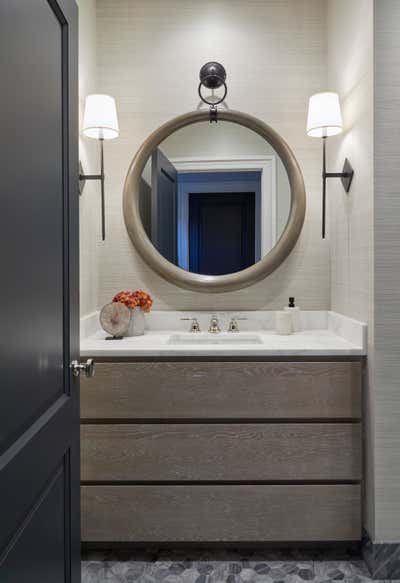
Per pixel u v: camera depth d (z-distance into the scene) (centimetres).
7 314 87
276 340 207
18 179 92
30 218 98
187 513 187
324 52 239
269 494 187
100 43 241
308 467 186
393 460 178
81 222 212
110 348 189
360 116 191
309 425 186
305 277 239
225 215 238
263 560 188
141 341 207
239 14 239
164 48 240
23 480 93
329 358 187
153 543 189
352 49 199
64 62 122
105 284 242
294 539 187
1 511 83
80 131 212
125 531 188
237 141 238
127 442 187
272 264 233
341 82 215
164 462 187
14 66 90
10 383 88
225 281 234
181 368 187
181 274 234
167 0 240
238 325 239
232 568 183
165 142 239
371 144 179
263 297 240
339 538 187
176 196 239
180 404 187
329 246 238
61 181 121
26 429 97
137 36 241
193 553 194
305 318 239
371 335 181
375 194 177
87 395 188
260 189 237
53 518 114
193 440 186
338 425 186
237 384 186
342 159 215
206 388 186
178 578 177
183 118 236
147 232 239
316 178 239
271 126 239
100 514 188
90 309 227
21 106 93
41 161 105
